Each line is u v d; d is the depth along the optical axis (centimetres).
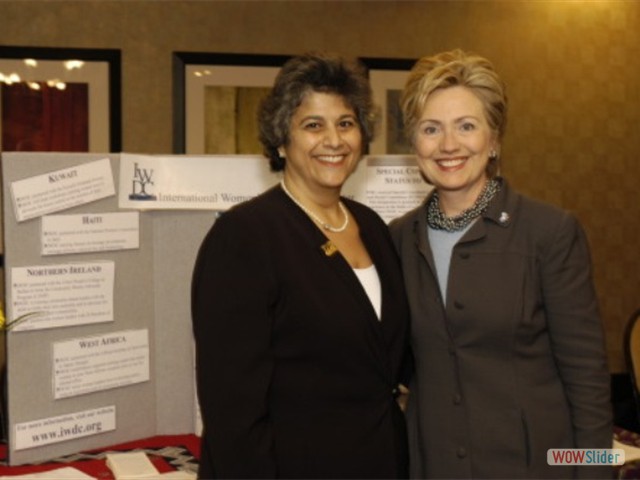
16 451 209
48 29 458
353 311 162
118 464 202
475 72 167
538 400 163
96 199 217
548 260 161
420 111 170
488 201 172
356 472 161
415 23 495
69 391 217
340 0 487
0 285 412
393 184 252
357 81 175
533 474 161
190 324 238
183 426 241
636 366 338
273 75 481
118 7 465
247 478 153
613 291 530
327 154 172
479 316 164
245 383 154
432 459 172
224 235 159
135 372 229
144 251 230
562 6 510
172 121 473
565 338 161
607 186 524
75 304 216
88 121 464
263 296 156
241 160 235
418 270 179
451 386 170
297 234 165
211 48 477
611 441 161
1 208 213
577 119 517
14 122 455
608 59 519
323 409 160
